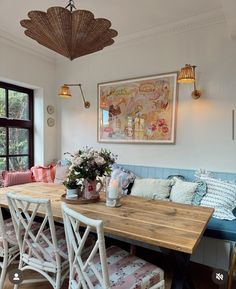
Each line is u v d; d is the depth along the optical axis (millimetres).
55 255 1438
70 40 1757
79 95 3695
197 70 2754
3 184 3115
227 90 2605
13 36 3156
